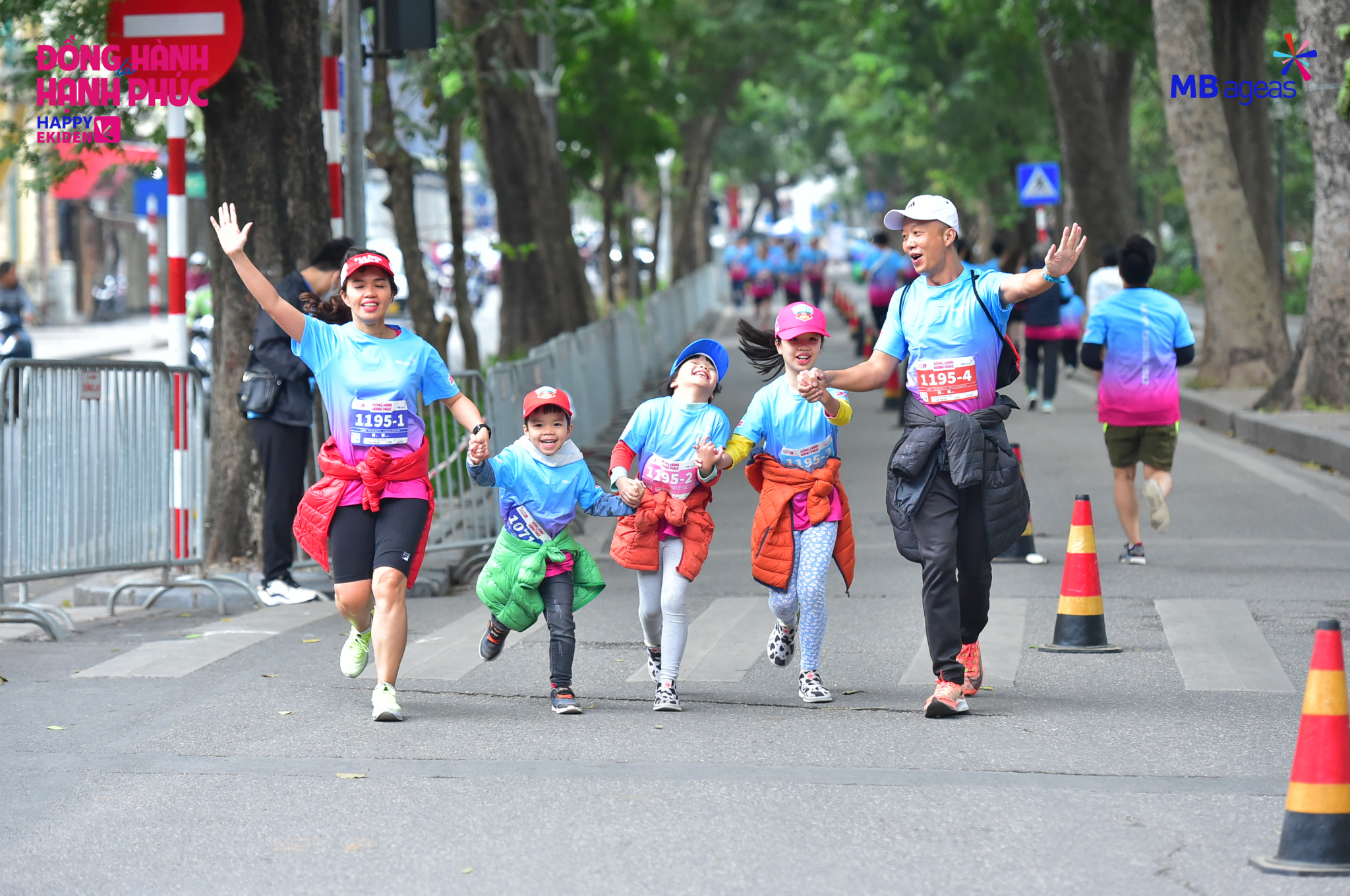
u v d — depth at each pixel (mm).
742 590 23406
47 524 21766
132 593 24391
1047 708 15789
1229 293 49688
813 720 15500
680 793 12977
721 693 16891
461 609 22844
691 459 15969
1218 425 43688
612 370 50125
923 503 15414
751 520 30812
